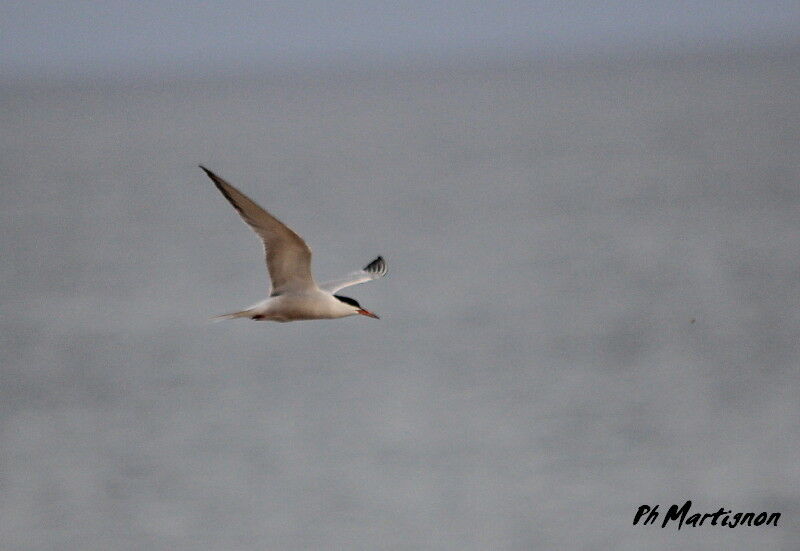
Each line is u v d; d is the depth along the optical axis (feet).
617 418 86.22
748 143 324.19
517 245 172.04
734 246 161.07
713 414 86.63
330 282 40.57
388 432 83.97
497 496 70.79
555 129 413.80
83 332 119.34
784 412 86.79
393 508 70.95
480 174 285.43
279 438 83.30
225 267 157.48
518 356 105.70
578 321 120.06
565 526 67.92
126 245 183.52
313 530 67.26
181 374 101.76
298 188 270.05
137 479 76.07
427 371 101.65
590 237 176.24
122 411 91.45
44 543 67.15
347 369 102.47
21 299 137.59
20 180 301.84
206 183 288.10
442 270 152.46
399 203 233.14
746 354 104.73
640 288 136.26
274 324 122.72
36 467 78.69
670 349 107.24
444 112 558.56
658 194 223.92
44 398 94.48
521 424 84.79
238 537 67.41
